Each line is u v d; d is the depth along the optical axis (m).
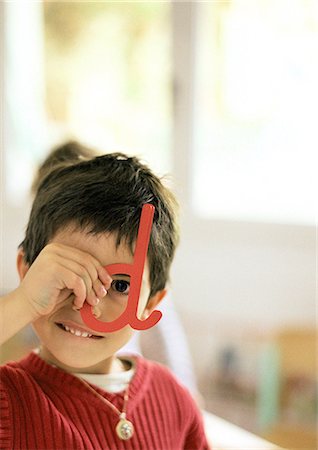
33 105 2.90
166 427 1.03
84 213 0.88
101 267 0.85
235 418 2.71
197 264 2.78
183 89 2.73
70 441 0.89
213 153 2.80
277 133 2.76
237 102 2.77
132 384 1.01
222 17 2.72
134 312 0.83
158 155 2.82
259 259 2.74
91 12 2.82
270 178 2.78
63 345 0.87
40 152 2.89
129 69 2.81
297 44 2.71
